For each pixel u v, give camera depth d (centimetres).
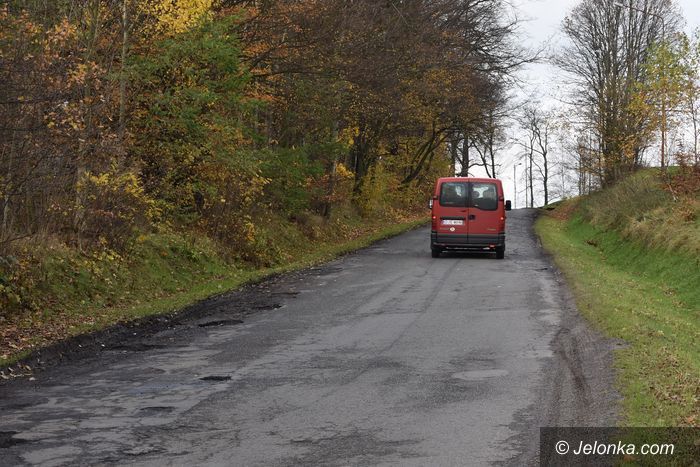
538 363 918
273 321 1289
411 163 5344
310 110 2673
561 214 5375
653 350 929
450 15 3522
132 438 648
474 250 2361
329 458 587
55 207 1488
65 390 836
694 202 2648
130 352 1058
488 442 620
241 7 2308
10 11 1362
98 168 1645
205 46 1827
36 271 1366
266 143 2606
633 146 4178
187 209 2181
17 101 1170
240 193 2225
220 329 1227
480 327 1180
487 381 834
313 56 2472
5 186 1270
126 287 1574
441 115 4716
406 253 2573
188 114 1853
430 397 770
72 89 1339
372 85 2805
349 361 959
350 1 2534
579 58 4844
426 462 574
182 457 596
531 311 1320
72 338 1095
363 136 3925
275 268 2114
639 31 4656
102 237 1623
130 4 1712
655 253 2427
